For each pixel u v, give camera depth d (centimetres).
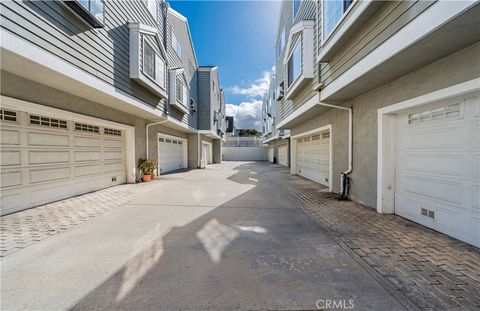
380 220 425
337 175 692
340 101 612
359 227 391
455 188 334
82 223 415
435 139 366
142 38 700
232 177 1097
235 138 3147
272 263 271
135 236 355
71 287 225
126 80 654
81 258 284
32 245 321
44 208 506
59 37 416
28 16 356
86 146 671
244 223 418
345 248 310
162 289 221
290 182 934
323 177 863
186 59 1339
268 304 200
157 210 504
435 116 366
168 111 1027
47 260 279
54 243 328
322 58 563
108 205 544
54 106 520
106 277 242
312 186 832
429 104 373
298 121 1000
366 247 312
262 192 714
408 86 396
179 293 215
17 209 472
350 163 593
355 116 576
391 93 438
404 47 306
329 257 285
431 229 375
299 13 865
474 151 308
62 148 582
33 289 221
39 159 517
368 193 522
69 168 607
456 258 278
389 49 334
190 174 1228
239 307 196
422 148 393
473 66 292
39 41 375
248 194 682
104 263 272
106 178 770
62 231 375
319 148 906
